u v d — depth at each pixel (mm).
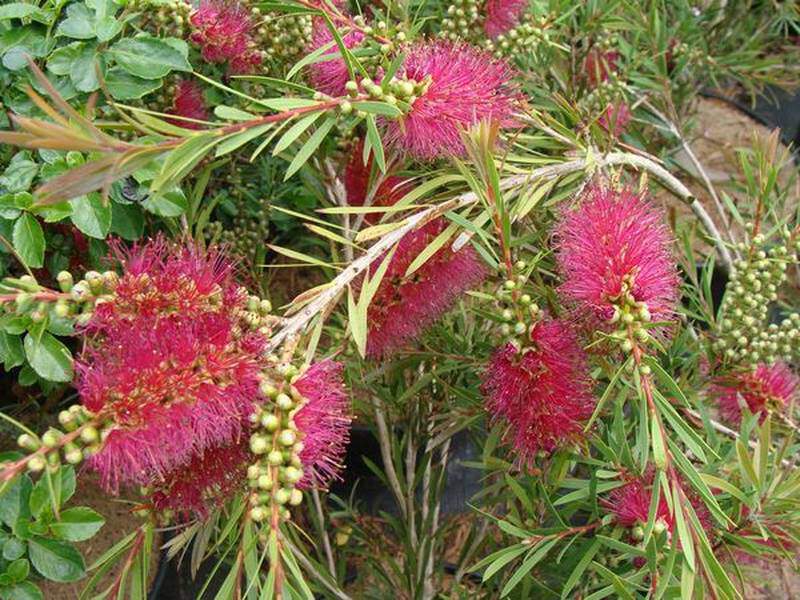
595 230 344
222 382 288
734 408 495
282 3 389
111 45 419
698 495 385
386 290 394
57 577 351
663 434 318
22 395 603
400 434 650
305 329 336
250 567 296
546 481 445
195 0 460
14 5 396
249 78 356
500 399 375
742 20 980
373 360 493
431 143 365
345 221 472
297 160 337
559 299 391
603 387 444
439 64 374
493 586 537
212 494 325
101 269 456
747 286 475
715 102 1204
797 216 531
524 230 485
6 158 430
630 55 702
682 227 587
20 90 409
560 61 660
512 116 423
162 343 287
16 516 351
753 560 490
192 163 308
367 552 592
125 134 429
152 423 274
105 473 277
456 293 408
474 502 645
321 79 414
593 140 497
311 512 558
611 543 344
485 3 480
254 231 625
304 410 302
